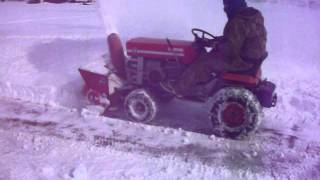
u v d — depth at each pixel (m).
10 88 7.10
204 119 6.21
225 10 5.54
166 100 6.13
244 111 5.43
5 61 8.40
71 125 5.87
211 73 5.70
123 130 5.74
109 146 5.27
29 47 9.28
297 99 6.79
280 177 4.69
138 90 5.93
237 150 5.29
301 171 4.83
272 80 7.68
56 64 8.08
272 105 5.76
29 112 6.29
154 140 5.48
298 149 5.36
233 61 5.45
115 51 6.27
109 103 6.36
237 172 4.75
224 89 5.52
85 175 4.56
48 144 5.29
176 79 5.97
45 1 18.75
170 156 5.06
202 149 5.28
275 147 5.39
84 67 6.39
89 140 5.42
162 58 5.95
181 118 6.22
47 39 9.98
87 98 6.50
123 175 4.61
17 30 11.41
